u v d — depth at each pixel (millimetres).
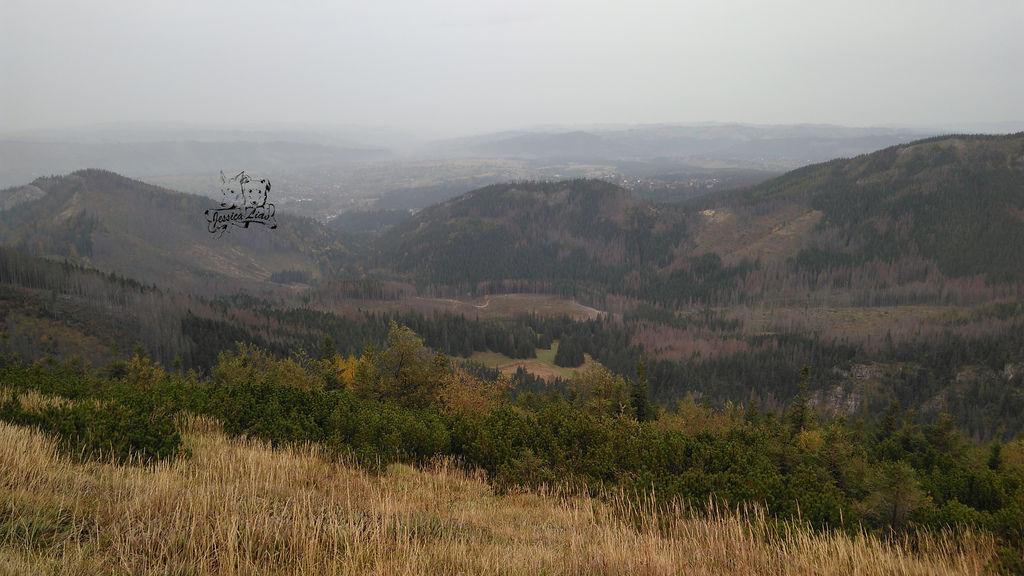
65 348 112562
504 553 8500
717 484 13914
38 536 6328
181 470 10797
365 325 171000
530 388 123625
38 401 17109
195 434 15586
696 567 8711
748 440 26734
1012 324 173125
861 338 185000
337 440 16031
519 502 13906
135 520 7336
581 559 8492
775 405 143625
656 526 11211
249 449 14336
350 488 11922
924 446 39031
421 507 11109
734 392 146875
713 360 165500
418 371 36688
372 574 6574
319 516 8477
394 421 18891
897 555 9891
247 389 19938
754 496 12844
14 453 8914
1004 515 10891
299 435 16156
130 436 11422
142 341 124938
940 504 17922
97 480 9094
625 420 25828
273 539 7328
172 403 17281
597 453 17391
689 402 47344
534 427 20609
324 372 47094
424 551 7836
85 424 11617
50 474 8602
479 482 15812
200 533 7090
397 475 14914
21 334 109938
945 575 9070
